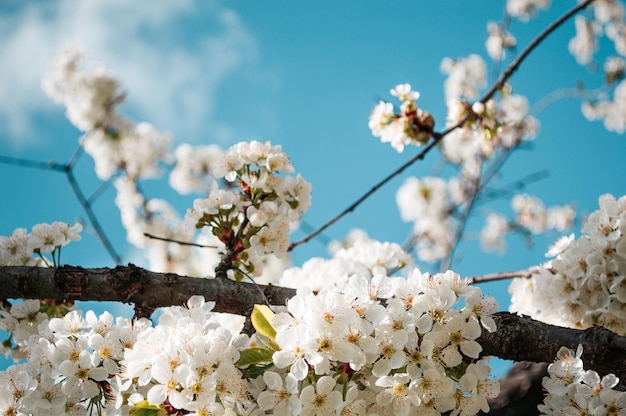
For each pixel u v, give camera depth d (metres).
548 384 0.78
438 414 0.71
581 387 0.77
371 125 1.31
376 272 1.03
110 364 0.73
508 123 1.34
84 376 0.73
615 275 0.92
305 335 0.69
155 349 0.70
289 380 0.69
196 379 0.68
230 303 0.87
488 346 0.79
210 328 0.72
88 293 0.87
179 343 0.69
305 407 0.68
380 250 1.04
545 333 0.79
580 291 0.94
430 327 0.72
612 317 0.93
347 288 0.72
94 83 2.32
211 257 1.86
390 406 0.71
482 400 0.72
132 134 2.26
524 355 0.79
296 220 0.96
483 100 1.32
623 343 0.78
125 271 0.87
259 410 0.69
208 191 0.95
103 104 2.30
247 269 0.96
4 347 0.96
